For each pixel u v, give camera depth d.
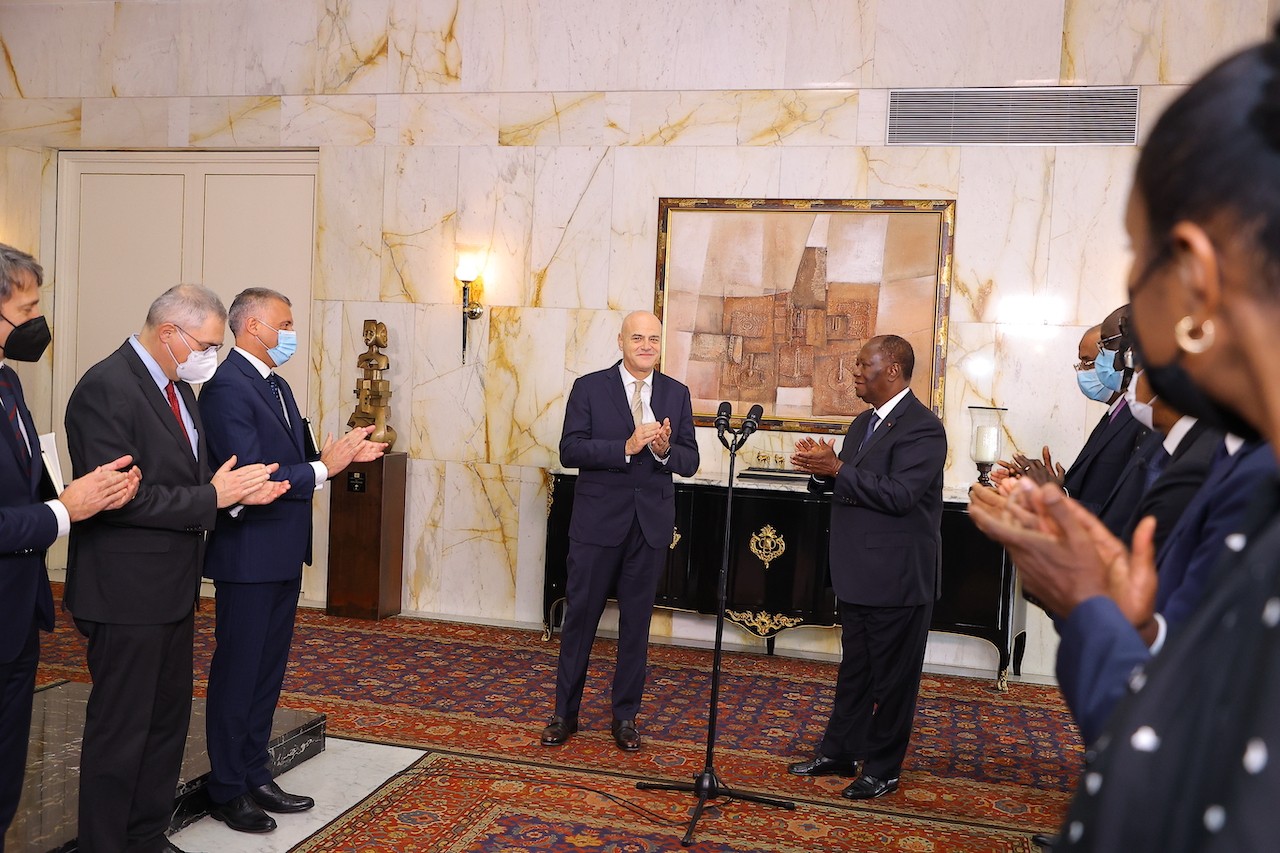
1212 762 0.58
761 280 6.31
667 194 6.45
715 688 3.62
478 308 6.71
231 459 2.97
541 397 6.68
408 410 6.86
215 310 2.91
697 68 6.39
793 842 3.38
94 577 2.72
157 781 2.89
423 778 3.83
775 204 6.26
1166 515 1.67
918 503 3.74
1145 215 0.67
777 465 6.29
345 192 6.92
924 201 6.08
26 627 2.53
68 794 3.15
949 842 3.43
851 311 6.19
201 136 7.14
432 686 5.08
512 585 6.73
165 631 2.80
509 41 6.66
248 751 3.40
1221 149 0.61
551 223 6.62
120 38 7.25
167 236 7.36
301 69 6.98
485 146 6.71
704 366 6.39
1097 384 3.60
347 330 6.95
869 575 3.72
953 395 6.10
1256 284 0.60
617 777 3.92
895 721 3.79
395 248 6.86
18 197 7.35
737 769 4.05
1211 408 0.68
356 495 6.54
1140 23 5.83
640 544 4.23
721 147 6.37
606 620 6.54
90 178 7.46
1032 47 5.96
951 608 5.54
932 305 6.09
